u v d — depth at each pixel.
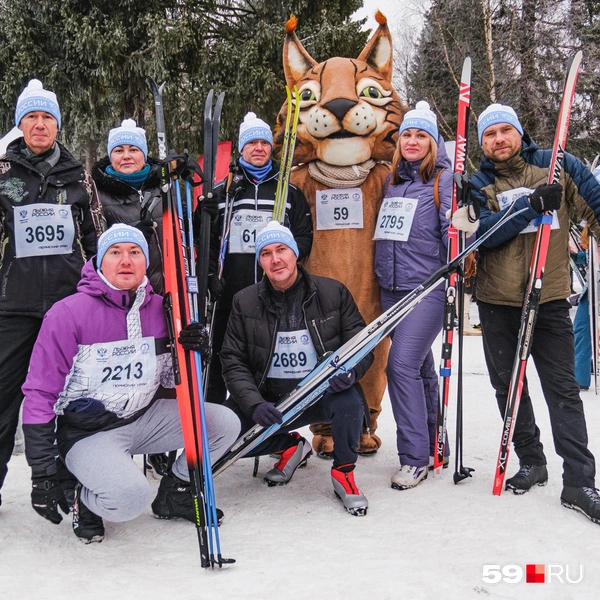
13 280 2.45
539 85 12.90
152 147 12.40
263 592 1.93
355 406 2.64
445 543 2.28
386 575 2.03
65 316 2.22
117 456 2.24
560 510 2.57
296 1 12.48
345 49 12.17
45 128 2.45
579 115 13.27
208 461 2.25
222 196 3.27
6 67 12.11
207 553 2.11
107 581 2.03
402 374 2.92
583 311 5.00
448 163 3.16
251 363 2.82
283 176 3.13
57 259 2.47
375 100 3.46
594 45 12.66
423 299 2.90
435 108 13.85
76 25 11.35
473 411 4.34
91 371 2.27
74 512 2.36
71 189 2.52
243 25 13.09
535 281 2.56
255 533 2.42
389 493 2.82
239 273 3.22
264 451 2.88
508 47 12.66
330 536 2.37
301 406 2.60
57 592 1.95
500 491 2.75
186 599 1.90
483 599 1.88
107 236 2.28
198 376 2.31
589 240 4.79
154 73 11.41
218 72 12.08
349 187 3.43
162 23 11.23
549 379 2.65
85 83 12.17
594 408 4.43
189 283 2.49
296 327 2.80
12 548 2.29
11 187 2.44
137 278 2.30
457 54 13.30
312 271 3.46
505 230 2.62
